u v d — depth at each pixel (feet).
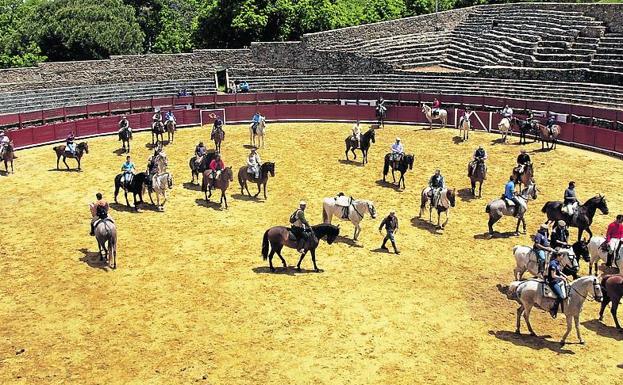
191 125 198.18
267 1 273.75
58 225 117.80
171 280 95.20
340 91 216.33
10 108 196.44
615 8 224.94
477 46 241.35
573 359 74.43
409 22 261.65
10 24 315.99
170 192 135.13
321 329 81.05
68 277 96.53
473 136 178.50
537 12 247.91
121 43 284.20
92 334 80.48
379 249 106.42
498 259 101.96
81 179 144.56
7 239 111.45
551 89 192.34
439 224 115.24
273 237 95.76
